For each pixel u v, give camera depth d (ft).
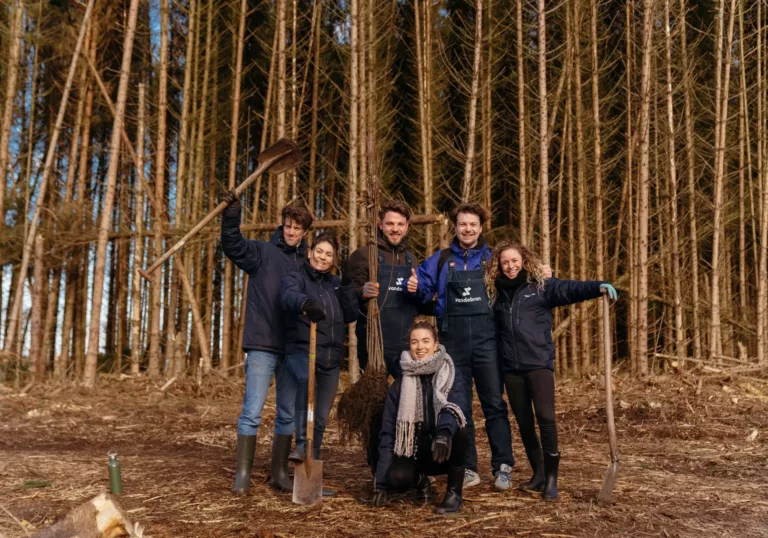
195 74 40.47
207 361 34.47
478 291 14.42
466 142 45.93
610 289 13.21
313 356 12.85
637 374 33.73
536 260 13.96
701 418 25.02
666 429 23.35
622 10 48.01
